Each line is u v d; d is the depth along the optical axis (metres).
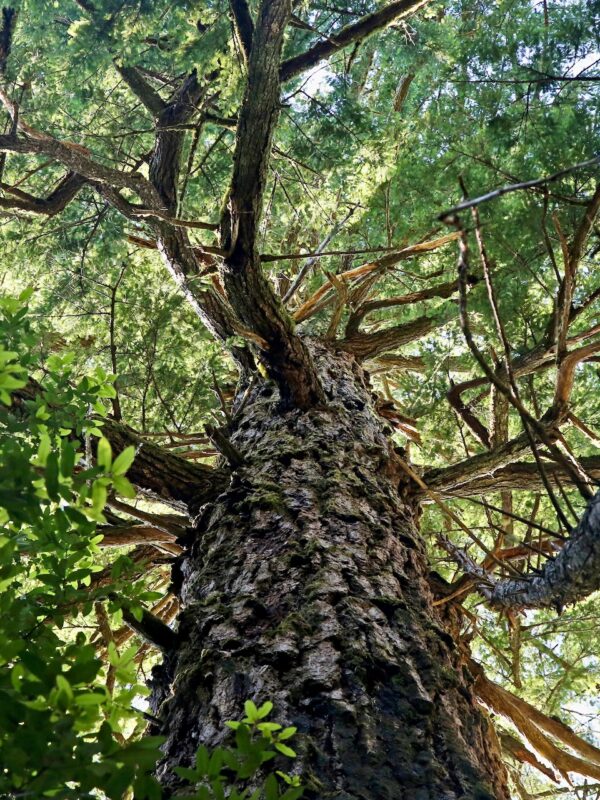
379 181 5.62
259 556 2.97
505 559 4.61
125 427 3.80
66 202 6.00
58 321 6.44
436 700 2.33
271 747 1.97
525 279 3.76
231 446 3.82
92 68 5.21
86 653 1.29
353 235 6.60
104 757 1.22
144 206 5.03
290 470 3.64
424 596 2.97
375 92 8.05
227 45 4.75
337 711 2.11
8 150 4.73
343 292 5.47
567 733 4.39
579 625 6.51
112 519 3.88
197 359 6.00
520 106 4.25
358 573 2.84
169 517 3.84
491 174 3.98
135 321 5.87
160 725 2.34
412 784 1.95
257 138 3.68
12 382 1.37
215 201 6.84
